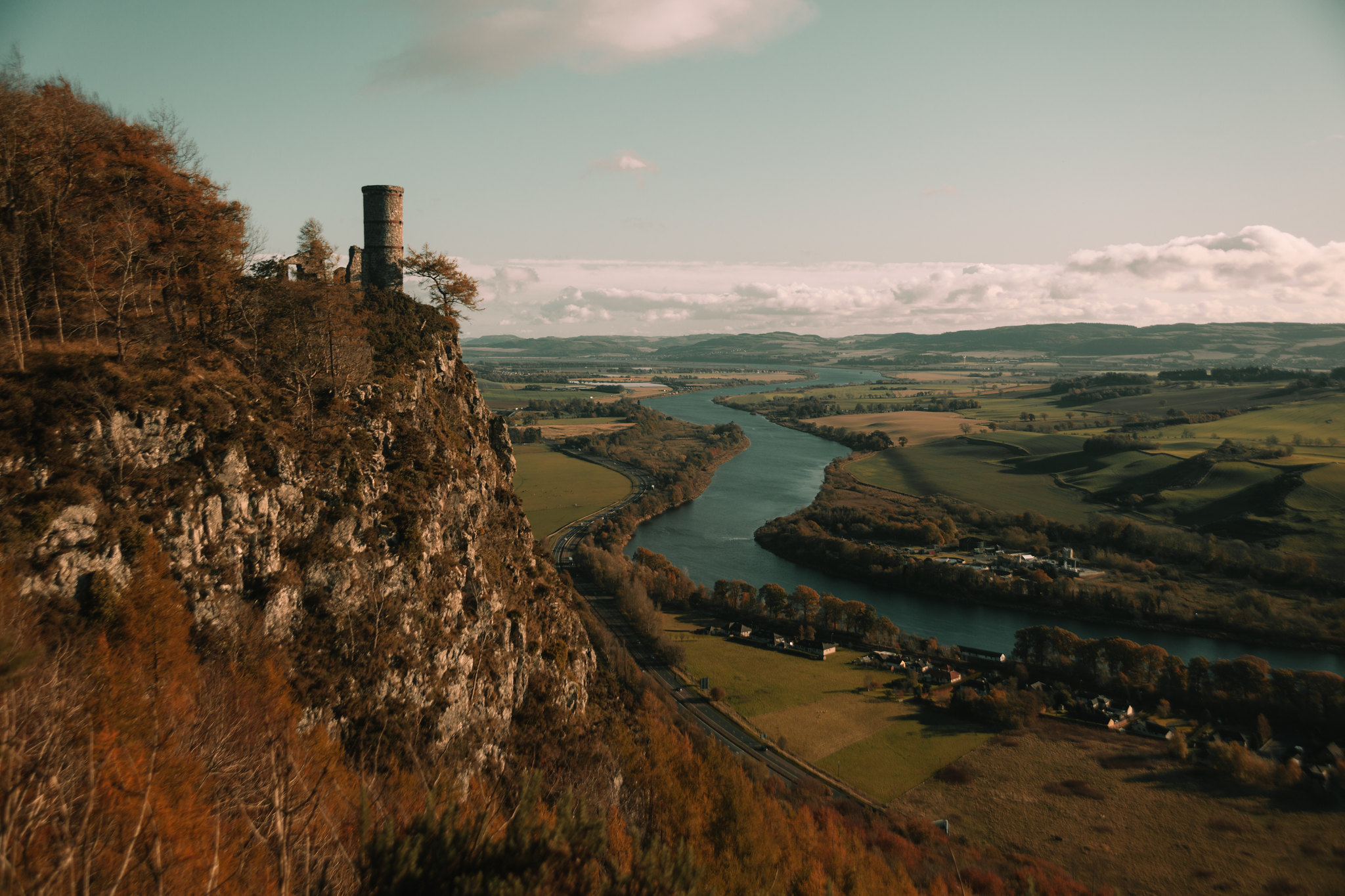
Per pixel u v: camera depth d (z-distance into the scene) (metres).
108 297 56.72
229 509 49.38
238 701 37.84
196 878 17.86
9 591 35.75
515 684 66.38
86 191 57.88
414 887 17.00
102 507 42.31
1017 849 78.50
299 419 60.72
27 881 14.86
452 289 101.75
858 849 64.12
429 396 83.38
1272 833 80.44
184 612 43.25
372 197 96.44
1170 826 82.44
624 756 67.00
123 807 18.70
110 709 26.23
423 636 56.78
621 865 19.28
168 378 51.16
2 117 52.03
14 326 46.12
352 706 48.34
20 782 16.56
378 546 57.66
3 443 40.28
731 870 52.81
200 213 64.94
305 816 19.70
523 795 19.97
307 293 71.81
